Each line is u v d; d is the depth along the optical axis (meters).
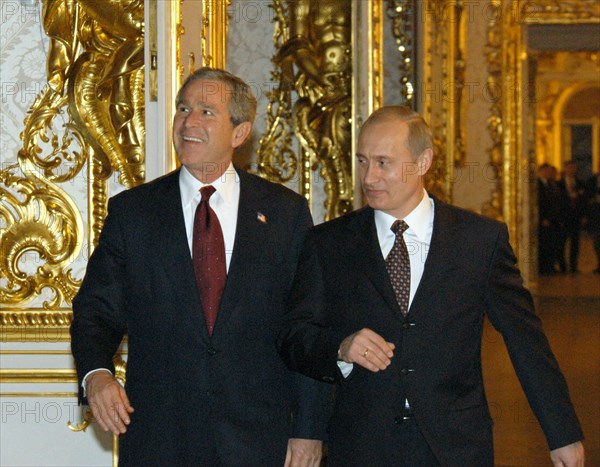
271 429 3.79
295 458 3.89
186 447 3.68
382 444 3.51
